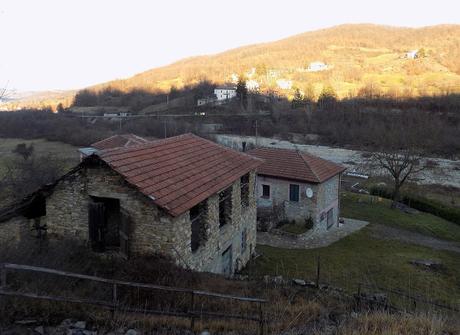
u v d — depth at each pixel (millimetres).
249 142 67875
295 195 26672
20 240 12109
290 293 11812
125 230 11867
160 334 7730
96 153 11883
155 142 15406
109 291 9617
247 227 18672
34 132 51469
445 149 63375
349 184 47406
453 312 12375
